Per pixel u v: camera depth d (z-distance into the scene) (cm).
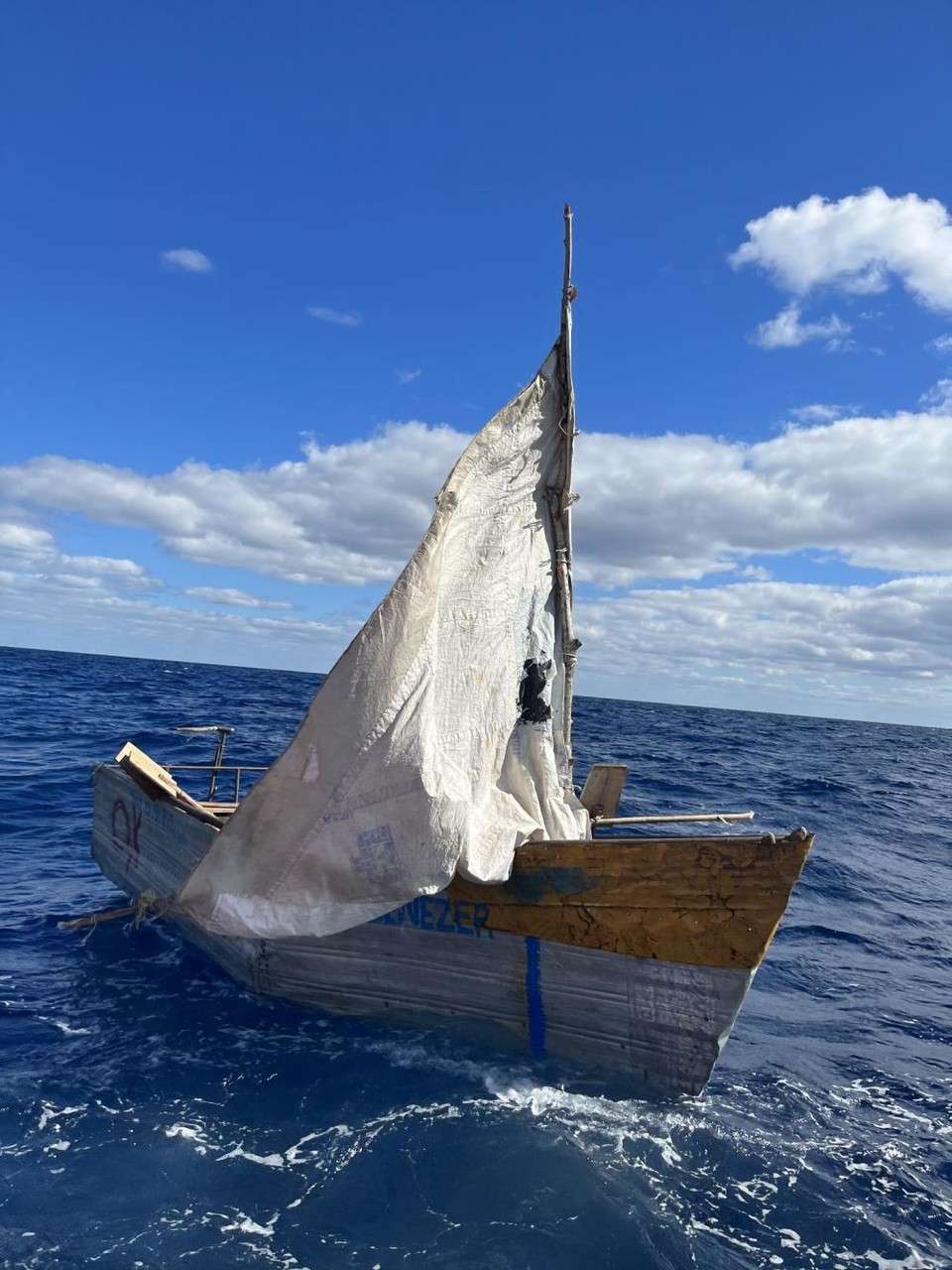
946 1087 691
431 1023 689
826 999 872
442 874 616
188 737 2422
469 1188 504
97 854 1071
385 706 630
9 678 4269
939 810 2478
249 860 650
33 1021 698
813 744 5147
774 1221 499
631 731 4366
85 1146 527
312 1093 602
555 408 784
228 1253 441
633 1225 480
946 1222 512
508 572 745
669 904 601
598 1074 637
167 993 771
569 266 768
